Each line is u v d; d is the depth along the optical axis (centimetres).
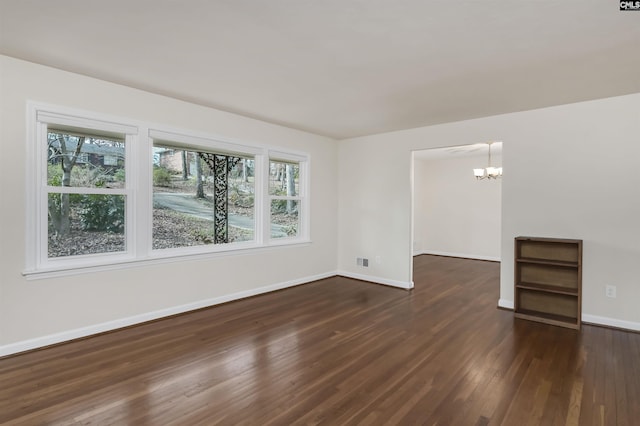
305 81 317
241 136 443
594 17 204
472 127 448
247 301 443
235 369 260
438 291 502
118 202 350
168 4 196
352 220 585
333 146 593
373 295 477
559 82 313
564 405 215
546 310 389
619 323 350
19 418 199
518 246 398
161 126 365
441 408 212
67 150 318
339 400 220
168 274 377
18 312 282
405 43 242
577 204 372
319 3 193
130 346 300
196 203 429
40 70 288
